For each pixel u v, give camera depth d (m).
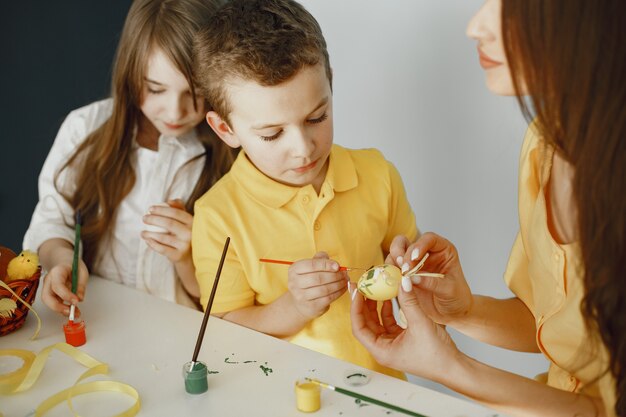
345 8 1.85
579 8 0.93
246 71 1.32
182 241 1.63
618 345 1.04
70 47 2.72
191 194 1.78
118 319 1.35
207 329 1.30
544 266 1.23
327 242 1.47
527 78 1.00
